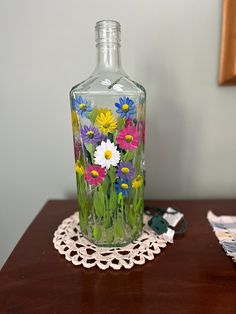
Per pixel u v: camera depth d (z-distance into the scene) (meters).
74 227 0.58
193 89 0.73
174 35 0.70
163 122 0.76
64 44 0.71
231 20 0.67
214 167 0.79
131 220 0.51
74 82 0.73
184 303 0.38
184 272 0.44
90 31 0.70
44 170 0.80
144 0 0.68
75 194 0.82
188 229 0.59
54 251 0.50
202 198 0.82
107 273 0.44
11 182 0.81
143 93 0.49
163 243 0.52
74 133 0.50
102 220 0.49
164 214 0.65
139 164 0.51
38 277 0.43
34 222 0.62
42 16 0.69
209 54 0.71
